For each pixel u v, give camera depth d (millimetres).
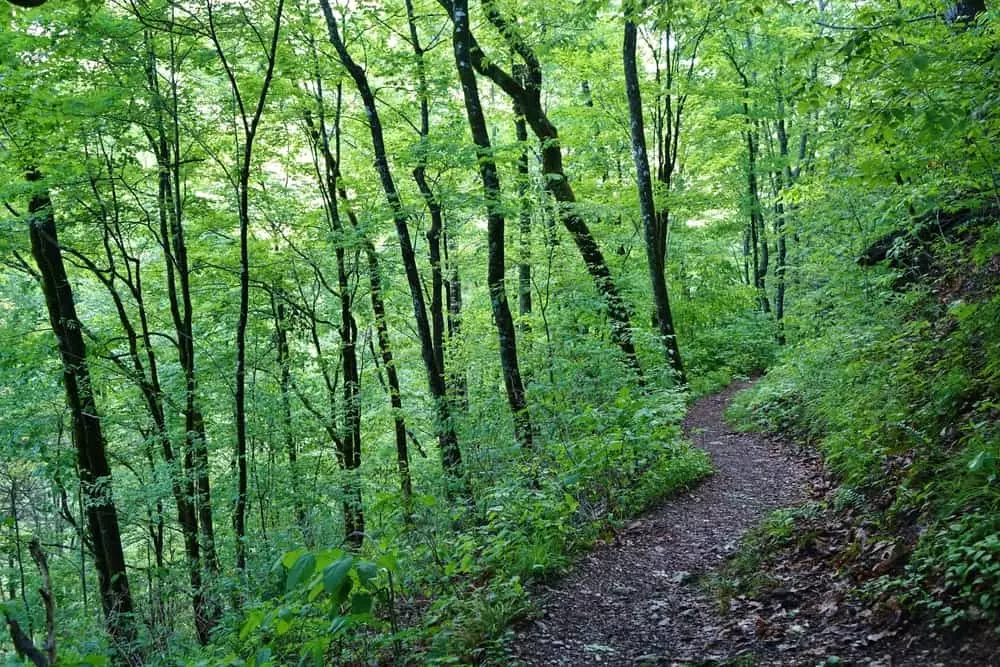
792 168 25297
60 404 12430
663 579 6359
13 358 11352
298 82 12992
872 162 6852
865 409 8688
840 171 11938
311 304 16578
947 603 4469
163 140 11266
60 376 11516
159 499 11836
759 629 4988
